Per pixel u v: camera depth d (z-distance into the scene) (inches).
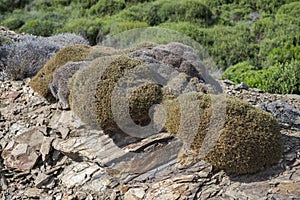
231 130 168.6
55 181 182.2
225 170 168.9
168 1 563.8
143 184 172.6
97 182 177.3
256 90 228.1
